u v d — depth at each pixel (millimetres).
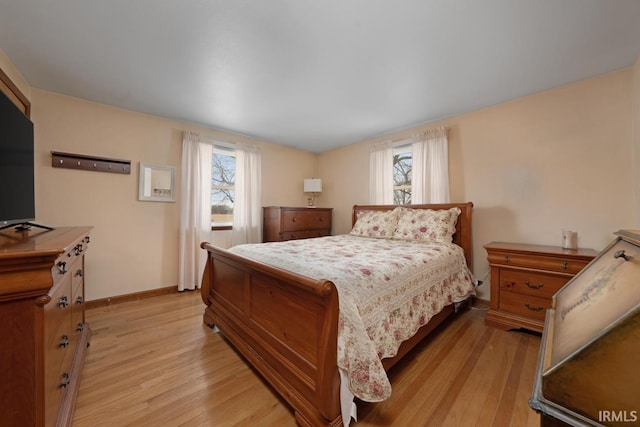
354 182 4219
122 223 2824
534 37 1667
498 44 1739
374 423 1207
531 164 2488
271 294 1510
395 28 1586
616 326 469
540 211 2441
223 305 2031
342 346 1134
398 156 3756
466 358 1765
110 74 2131
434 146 3100
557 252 1977
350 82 2258
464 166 2936
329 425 1078
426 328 1902
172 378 1543
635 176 1979
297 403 1224
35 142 2359
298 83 2275
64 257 1173
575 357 493
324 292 1054
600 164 2143
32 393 839
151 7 1425
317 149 4613
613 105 2082
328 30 1605
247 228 3740
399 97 2551
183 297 2982
